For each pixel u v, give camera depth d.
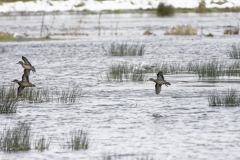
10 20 157.12
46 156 33.19
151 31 130.25
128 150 34.12
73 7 177.88
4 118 43.56
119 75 65.06
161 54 88.75
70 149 34.62
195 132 38.12
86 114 44.75
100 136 37.59
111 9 178.25
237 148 34.12
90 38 118.75
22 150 34.50
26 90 53.31
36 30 133.62
